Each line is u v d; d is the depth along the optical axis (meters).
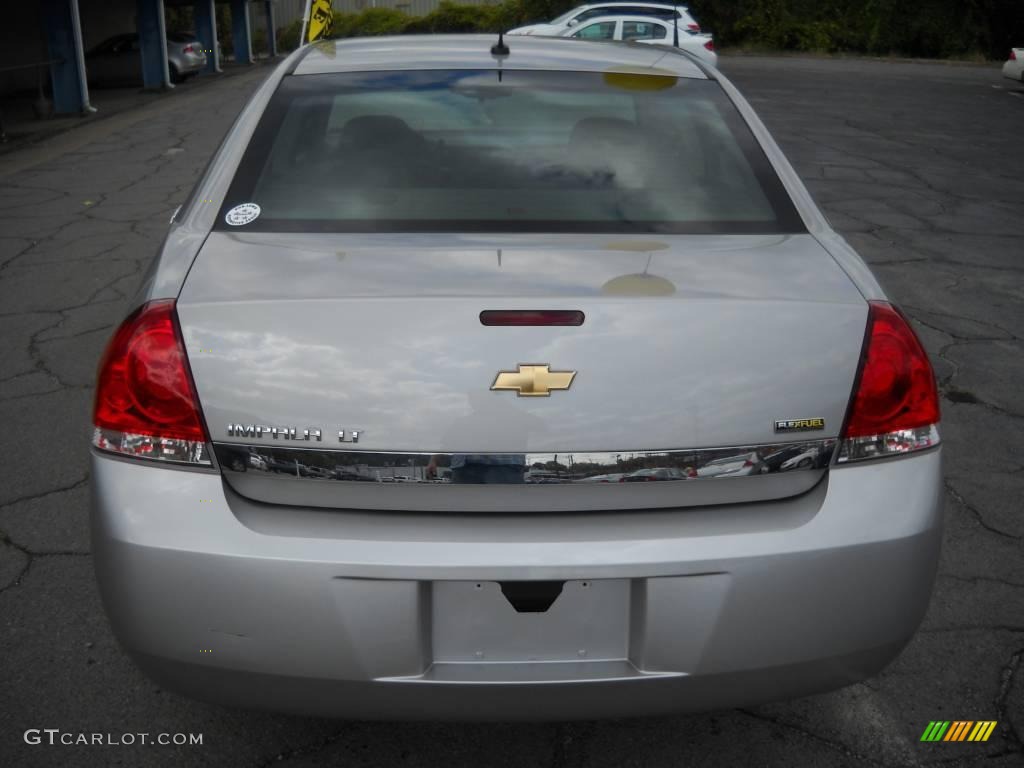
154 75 21.84
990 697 2.46
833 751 2.27
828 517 1.83
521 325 1.77
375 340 1.77
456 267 1.94
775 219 2.29
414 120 2.53
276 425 1.77
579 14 19.41
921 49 36.19
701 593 1.78
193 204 2.31
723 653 1.80
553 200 2.27
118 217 8.20
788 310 1.85
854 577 1.83
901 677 2.54
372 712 1.83
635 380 1.77
